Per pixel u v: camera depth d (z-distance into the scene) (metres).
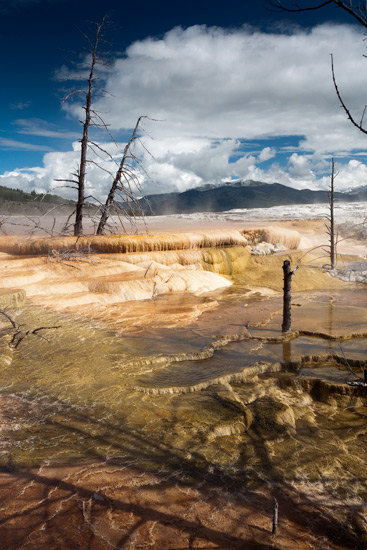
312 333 8.31
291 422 4.96
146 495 3.38
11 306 9.27
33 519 3.09
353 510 3.34
